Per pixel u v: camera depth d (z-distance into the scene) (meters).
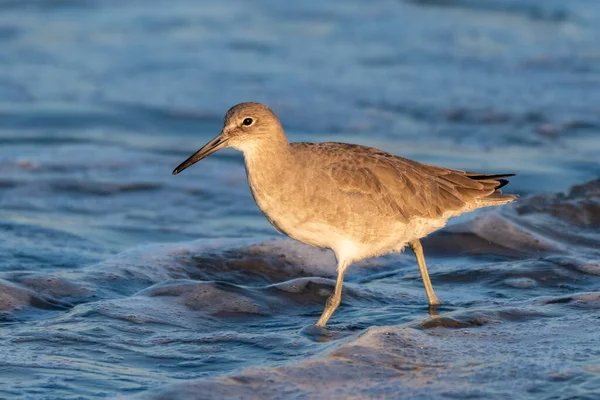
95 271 12.32
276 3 33.25
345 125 21.55
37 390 8.55
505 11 31.80
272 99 23.23
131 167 18.78
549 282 12.33
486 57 26.97
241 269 13.19
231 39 28.89
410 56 27.17
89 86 24.47
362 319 10.84
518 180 17.88
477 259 13.52
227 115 11.30
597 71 25.66
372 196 11.10
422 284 12.47
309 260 13.59
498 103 22.94
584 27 29.89
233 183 18.06
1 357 9.29
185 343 9.88
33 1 32.91
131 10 32.38
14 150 19.55
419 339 9.64
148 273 12.58
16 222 15.27
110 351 9.59
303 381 8.59
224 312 10.98
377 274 13.12
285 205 11.12
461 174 11.73
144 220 15.90
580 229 14.80
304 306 11.41
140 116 22.31
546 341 9.64
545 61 26.58
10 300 11.04
